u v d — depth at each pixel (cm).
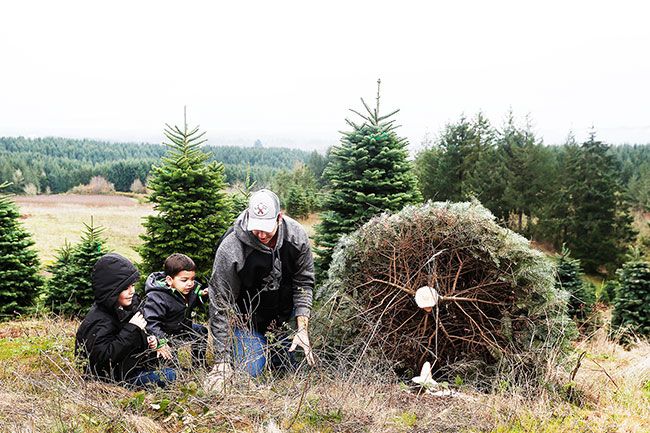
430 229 427
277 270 388
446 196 3069
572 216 2717
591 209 2716
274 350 386
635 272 915
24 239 966
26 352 465
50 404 293
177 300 401
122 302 356
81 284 884
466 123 3097
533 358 390
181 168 673
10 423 271
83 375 341
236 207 803
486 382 392
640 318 872
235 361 339
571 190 2739
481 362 403
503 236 413
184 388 316
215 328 377
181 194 657
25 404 295
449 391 367
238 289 392
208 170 685
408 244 423
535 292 410
